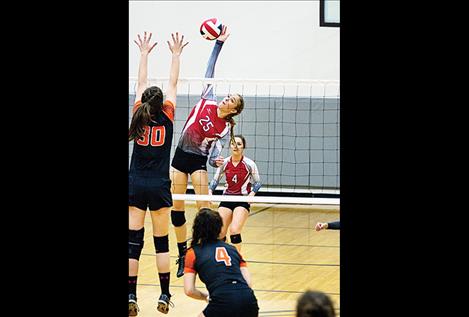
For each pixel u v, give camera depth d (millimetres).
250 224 16219
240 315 7883
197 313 9891
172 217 11227
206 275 8055
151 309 10031
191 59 19469
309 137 18969
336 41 19000
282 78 19219
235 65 19359
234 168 11805
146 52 10055
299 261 12797
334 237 14797
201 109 11562
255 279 11578
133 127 9562
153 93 9633
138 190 9523
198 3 19312
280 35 19156
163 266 9641
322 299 5516
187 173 11641
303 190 18859
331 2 18875
